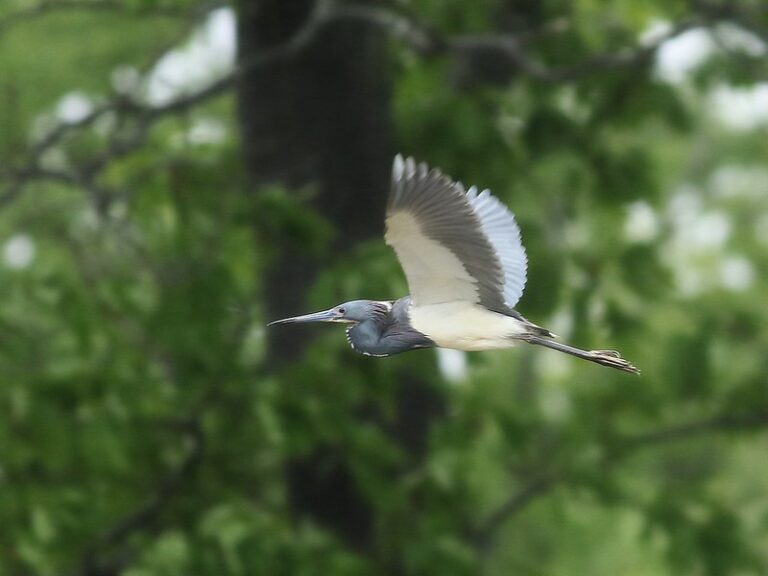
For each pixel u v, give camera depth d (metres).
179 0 16.67
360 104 15.27
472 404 15.26
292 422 13.94
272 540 13.58
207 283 14.59
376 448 14.29
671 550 15.62
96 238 15.87
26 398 13.85
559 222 19.81
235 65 15.64
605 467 16.42
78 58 18.30
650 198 17.33
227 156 15.99
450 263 8.74
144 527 14.82
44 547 13.70
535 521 19.30
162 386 14.38
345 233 15.22
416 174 8.16
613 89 17.17
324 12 14.45
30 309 14.36
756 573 15.67
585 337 16.67
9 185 17.41
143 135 15.47
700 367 16.73
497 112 16.56
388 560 14.81
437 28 16.64
